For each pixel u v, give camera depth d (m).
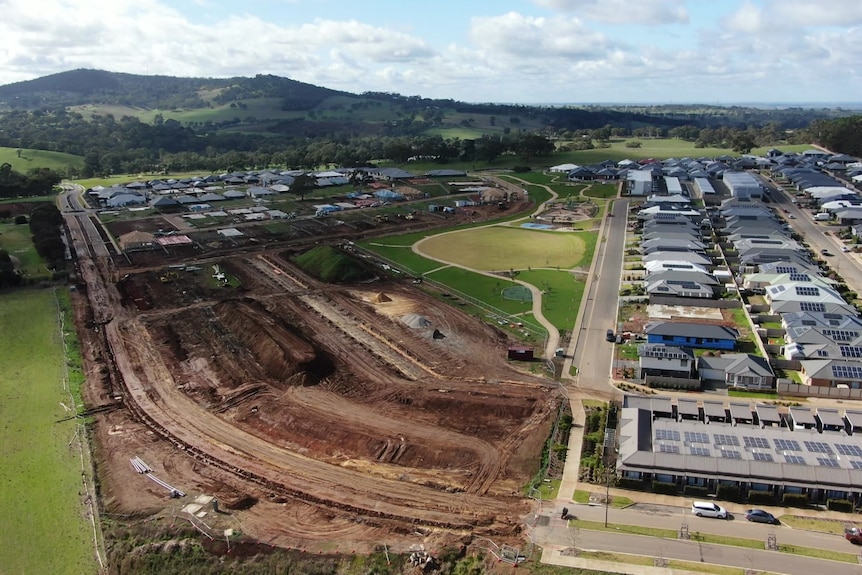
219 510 51.53
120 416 67.12
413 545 47.06
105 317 94.81
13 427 64.50
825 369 69.44
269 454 60.03
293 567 44.97
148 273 115.50
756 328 85.19
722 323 88.38
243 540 47.94
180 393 72.00
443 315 94.12
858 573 43.12
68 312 96.50
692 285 98.38
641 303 96.81
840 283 104.06
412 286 108.69
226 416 67.06
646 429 58.72
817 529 47.72
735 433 57.03
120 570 45.94
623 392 70.25
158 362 79.88
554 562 44.81
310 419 65.12
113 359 80.75
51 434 63.41
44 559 47.09
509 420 64.50
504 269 117.44
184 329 89.69
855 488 49.97
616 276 110.94
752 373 70.00
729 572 43.47
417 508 51.50
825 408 65.12
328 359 78.62
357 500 52.75
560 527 48.53
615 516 49.72
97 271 117.25
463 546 46.88
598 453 57.91
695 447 54.88
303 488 54.56
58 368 77.94
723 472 52.22
